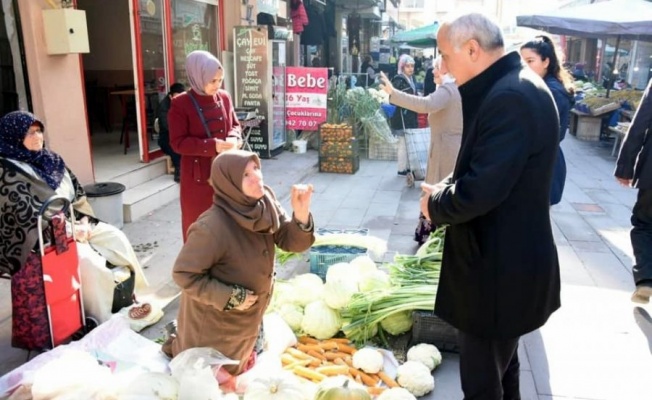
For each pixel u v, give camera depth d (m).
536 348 3.36
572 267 4.69
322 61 15.46
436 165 4.48
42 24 4.87
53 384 2.15
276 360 2.83
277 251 4.15
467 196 1.94
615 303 3.96
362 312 3.33
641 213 3.88
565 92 3.69
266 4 10.24
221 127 3.97
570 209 6.60
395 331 3.37
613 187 7.74
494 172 1.89
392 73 19.52
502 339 2.11
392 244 5.29
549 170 2.03
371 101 9.57
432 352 3.09
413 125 8.18
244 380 2.54
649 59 16.41
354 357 3.04
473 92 2.09
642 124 3.69
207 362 2.29
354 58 19.47
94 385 2.17
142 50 6.66
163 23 7.10
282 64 9.32
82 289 3.41
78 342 3.05
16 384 2.46
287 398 2.19
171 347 2.87
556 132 2.01
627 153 3.80
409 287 3.36
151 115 6.94
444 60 2.15
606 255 5.00
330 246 4.29
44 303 3.07
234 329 2.60
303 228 2.59
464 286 2.14
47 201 2.99
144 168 6.57
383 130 9.52
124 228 5.51
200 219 2.42
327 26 15.56
